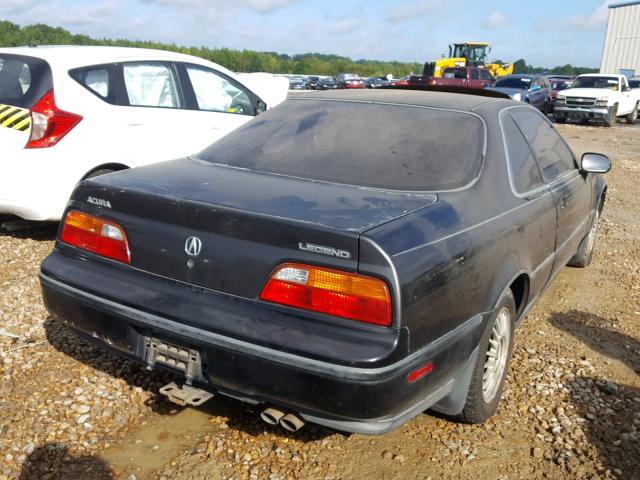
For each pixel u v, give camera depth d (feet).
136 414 9.93
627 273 18.35
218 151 11.05
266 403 8.00
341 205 8.36
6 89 17.10
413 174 9.53
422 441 9.57
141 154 18.35
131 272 8.79
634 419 10.41
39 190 16.34
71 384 10.60
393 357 7.20
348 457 9.11
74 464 8.71
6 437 9.15
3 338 12.06
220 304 7.97
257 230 7.75
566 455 9.37
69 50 17.72
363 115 11.05
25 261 16.43
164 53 19.85
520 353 12.66
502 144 10.79
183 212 8.25
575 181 14.32
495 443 9.61
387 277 7.20
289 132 11.00
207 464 8.82
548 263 12.43
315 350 7.23
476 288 8.73
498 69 121.90
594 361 12.48
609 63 124.36
